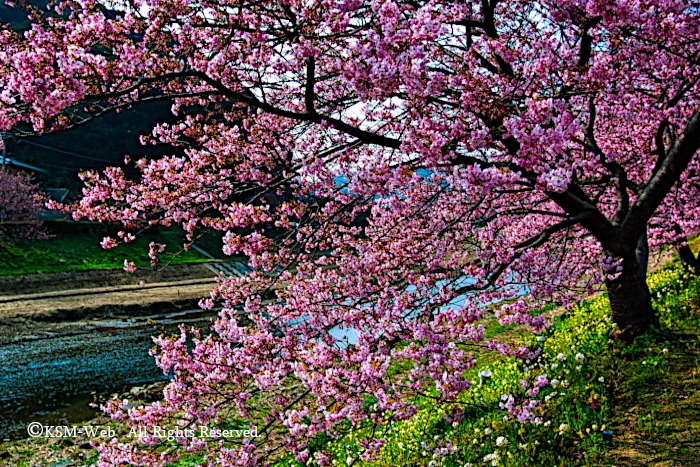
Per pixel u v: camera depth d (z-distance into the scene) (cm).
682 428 519
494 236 677
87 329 2722
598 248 949
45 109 382
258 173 657
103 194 669
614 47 623
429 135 462
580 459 502
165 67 560
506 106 497
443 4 572
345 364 499
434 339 482
